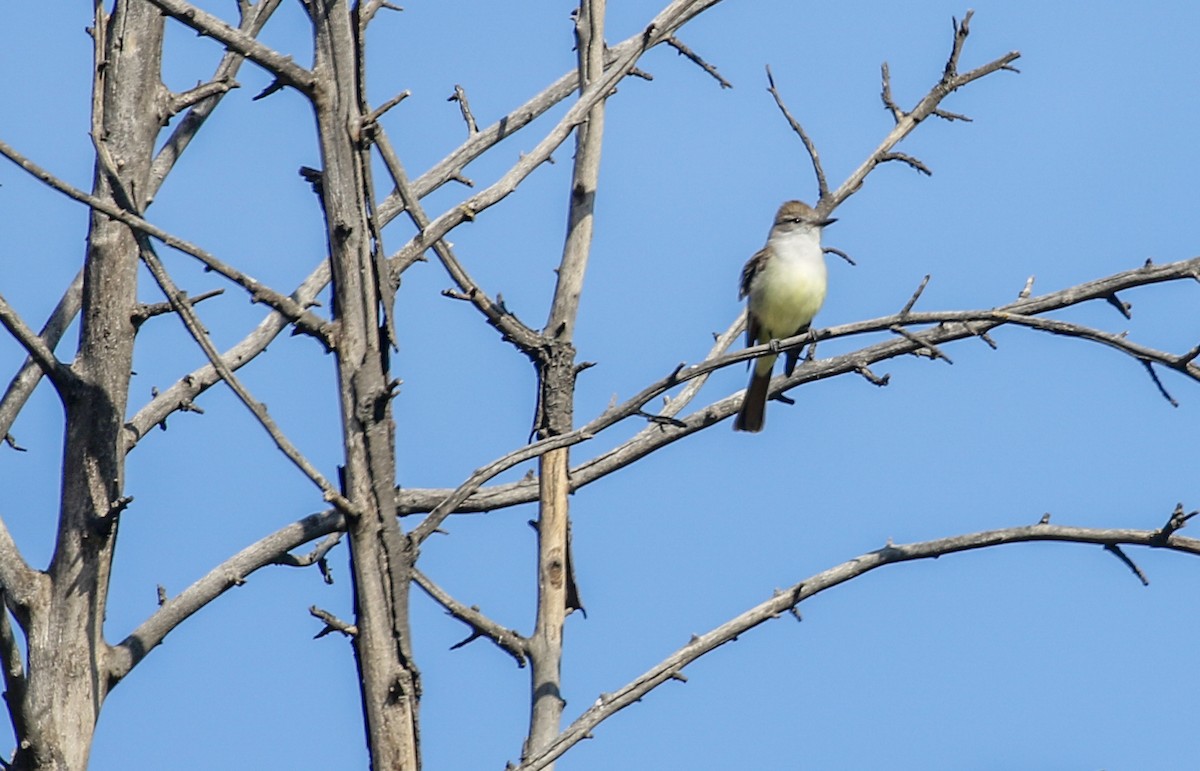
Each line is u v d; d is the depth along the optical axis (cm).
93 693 1097
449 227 1100
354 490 905
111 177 1048
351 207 927
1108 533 1180
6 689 1019
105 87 1175
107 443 1127
